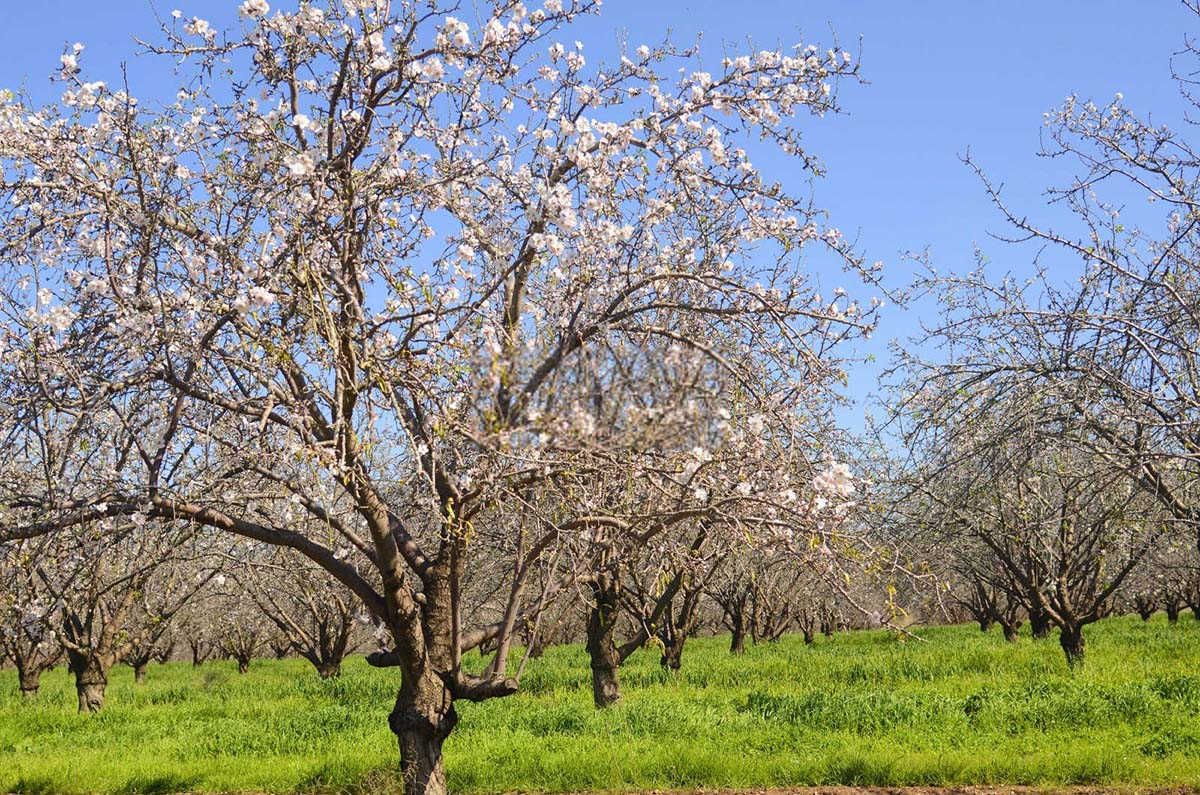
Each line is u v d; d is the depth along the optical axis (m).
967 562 17.88
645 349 6.14
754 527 7.10
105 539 7.62
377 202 7.05
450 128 7.86
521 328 7.59
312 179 6.71
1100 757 9.15
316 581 13.17
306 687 20.23
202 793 10.12
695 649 31.86
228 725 14.27
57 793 10.44
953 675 16.98
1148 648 20.38
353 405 6.80
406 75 7.06
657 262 7.91
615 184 7.59
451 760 10.58
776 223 8.03
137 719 15.62
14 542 7.63
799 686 16.73
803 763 9.84
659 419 5.88
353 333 6.68
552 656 27.89
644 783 9.68
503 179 7.44
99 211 6.82
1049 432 9.38
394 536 7.94
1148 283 8.74
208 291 6.71
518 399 6.46
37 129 6.97
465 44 6.80
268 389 7.02
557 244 6.51
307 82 7.85
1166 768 8.80
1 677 32.22
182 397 7.03
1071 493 12.81
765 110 7.61
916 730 11.19
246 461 7.37
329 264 7.20
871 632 36.06
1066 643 16.47
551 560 7.95
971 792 8.80
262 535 7.62
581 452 6.25
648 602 15.54
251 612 25.95
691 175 7.73
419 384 6.78
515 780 9.92
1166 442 8.96
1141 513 10.76
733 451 6.71
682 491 7.12
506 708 14.39
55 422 7.52
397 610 7.64
